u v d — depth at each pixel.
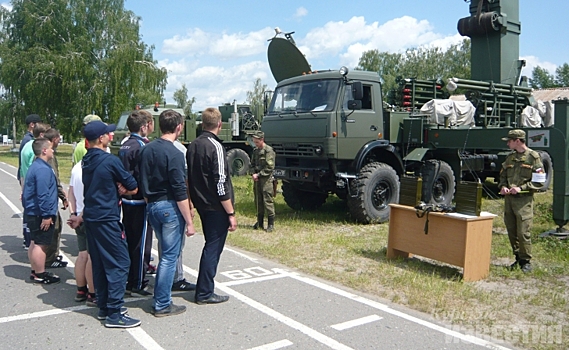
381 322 4.27
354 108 8.10
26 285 5.31
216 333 4.03
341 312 4.50
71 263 6.25
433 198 9.11
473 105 10.34
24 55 31.20
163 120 4.37
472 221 5.34
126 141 4.99
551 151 7.22
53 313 4.49
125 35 32.53
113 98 31.28
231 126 16.97
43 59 30.38
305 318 4.36
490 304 4.72
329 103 8.22
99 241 4.12
